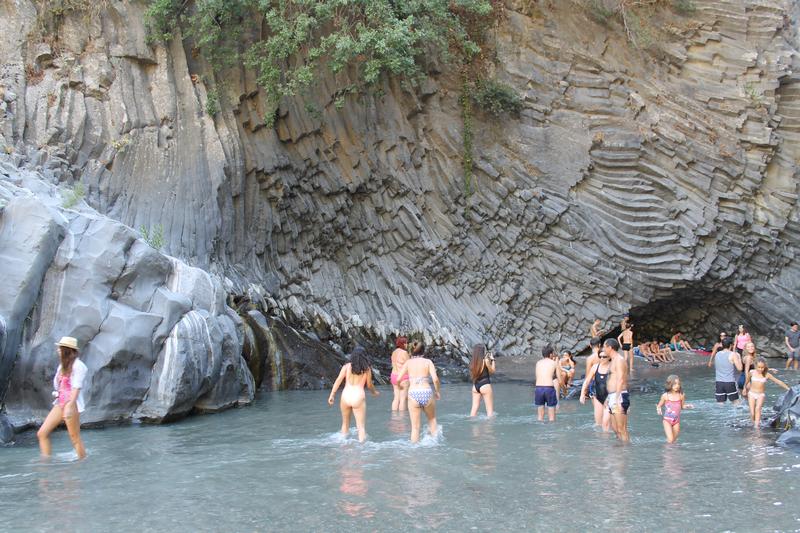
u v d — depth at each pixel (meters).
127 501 7.06
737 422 11.99
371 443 10.00
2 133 15.32
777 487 7.56
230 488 7.53
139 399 11.62
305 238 21.08
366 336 20.73
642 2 27.11
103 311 11.48
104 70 17.30
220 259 18.08
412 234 22.89
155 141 17.52
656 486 7.61
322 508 6.79
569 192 24.88
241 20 19.48
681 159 25.66
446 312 22.86
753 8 27.75
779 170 26.81
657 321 27.70
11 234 11.25
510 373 20.31
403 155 23.06
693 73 27.02
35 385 10.99
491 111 24.66
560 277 24.56
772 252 26.56
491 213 24.20
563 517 6.52
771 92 27.03
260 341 16.05
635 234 24.94
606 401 10.58
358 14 19.95
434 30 21.91
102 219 12.15
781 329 26.77
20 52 16.66
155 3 17.62
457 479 7.90
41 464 8.66
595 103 25.64
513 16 25.89
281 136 20.50
